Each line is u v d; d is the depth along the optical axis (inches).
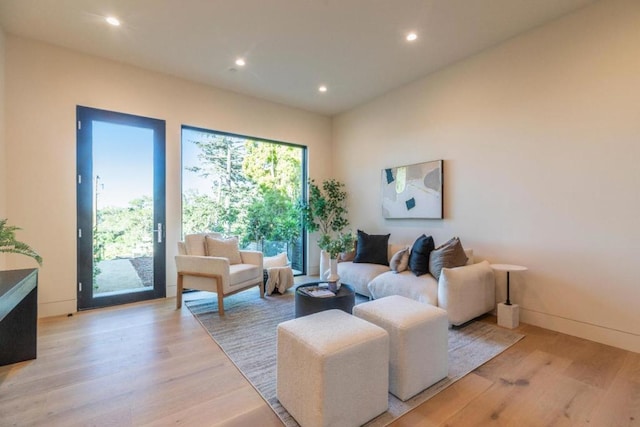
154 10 104.8
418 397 71.7
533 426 61.6
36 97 123.5
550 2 101.8
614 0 97.9
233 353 93.5
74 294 130.7
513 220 123.5
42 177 124.6
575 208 107.1
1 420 63.1
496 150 128.6
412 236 165.2
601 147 101.3
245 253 159.3
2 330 85.9
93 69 135.6
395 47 129.5
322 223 214.2
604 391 73.8
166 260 153.6
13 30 116.2
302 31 117.7
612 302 99.5
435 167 151.3
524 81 119.5
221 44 126.9
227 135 178.7
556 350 95.7
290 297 156.0
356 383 61.6
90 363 87.0
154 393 72.9
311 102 193.8
